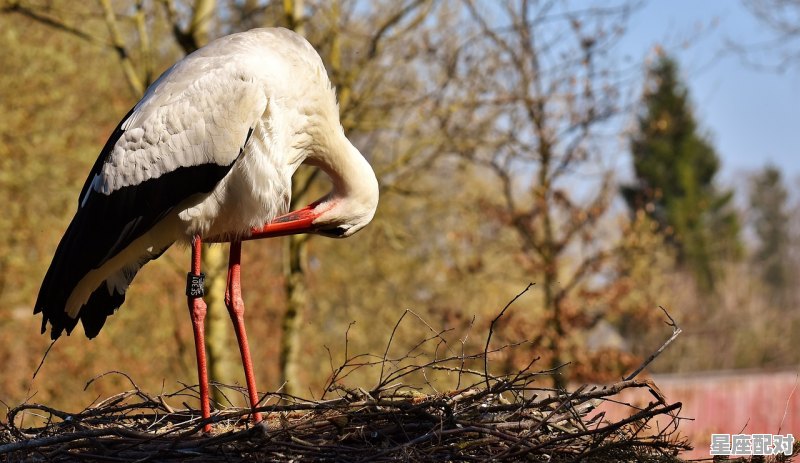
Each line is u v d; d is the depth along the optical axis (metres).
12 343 17.38
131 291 16.98
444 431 5.09
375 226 15.88
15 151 16.97
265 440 5.12
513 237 15.25
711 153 40.28
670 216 36.00
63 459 5.14
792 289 47.94
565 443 5.20
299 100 6.23
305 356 18.50
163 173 5.99
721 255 37.69
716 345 31.22
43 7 12.27
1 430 5.78
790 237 51.09
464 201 15.27
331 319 20.23
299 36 6.39
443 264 17.56
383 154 16.16
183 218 6.10
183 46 12.08
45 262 17.28
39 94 17.03
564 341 13.40
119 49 12.19
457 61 13.28
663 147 36.75
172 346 17.98
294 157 6.36
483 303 18.22
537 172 14.27
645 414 4.99
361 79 13.62
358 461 5.01
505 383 5.53
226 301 6.36
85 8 16.38
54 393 17.11
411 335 18.30
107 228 6.10
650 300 14.31
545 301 14.13
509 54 13.52
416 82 14.04
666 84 14.98
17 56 16.83
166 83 6.09
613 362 13.59
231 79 5.98
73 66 16.97
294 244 13.75
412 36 13.34
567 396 5.35
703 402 17.28
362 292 19.44
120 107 17.75
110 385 17.27
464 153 13.63
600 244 14.47
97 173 6.20
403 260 18.78
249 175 6.06
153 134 5.98
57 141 16.98
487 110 13.59
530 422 5.35
